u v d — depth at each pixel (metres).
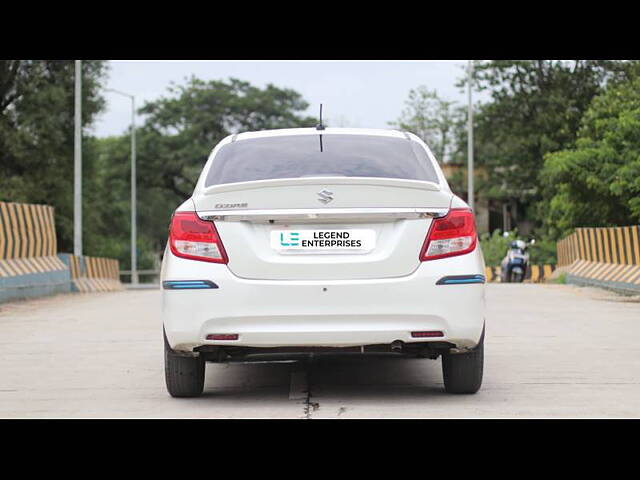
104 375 8.43
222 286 6.47
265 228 6.52
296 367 8.92
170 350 6.86
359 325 6.45
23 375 8.45
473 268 6.55
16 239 19.89
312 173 7.04
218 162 7.26
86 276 27.73
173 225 6.64
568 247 29.88
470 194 40.66
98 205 51.12
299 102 73.81
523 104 55.19
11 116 44.75
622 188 27.33
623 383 7.77
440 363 9.10
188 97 71.81
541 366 8.78
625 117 28.05
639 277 19.38
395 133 7.71
